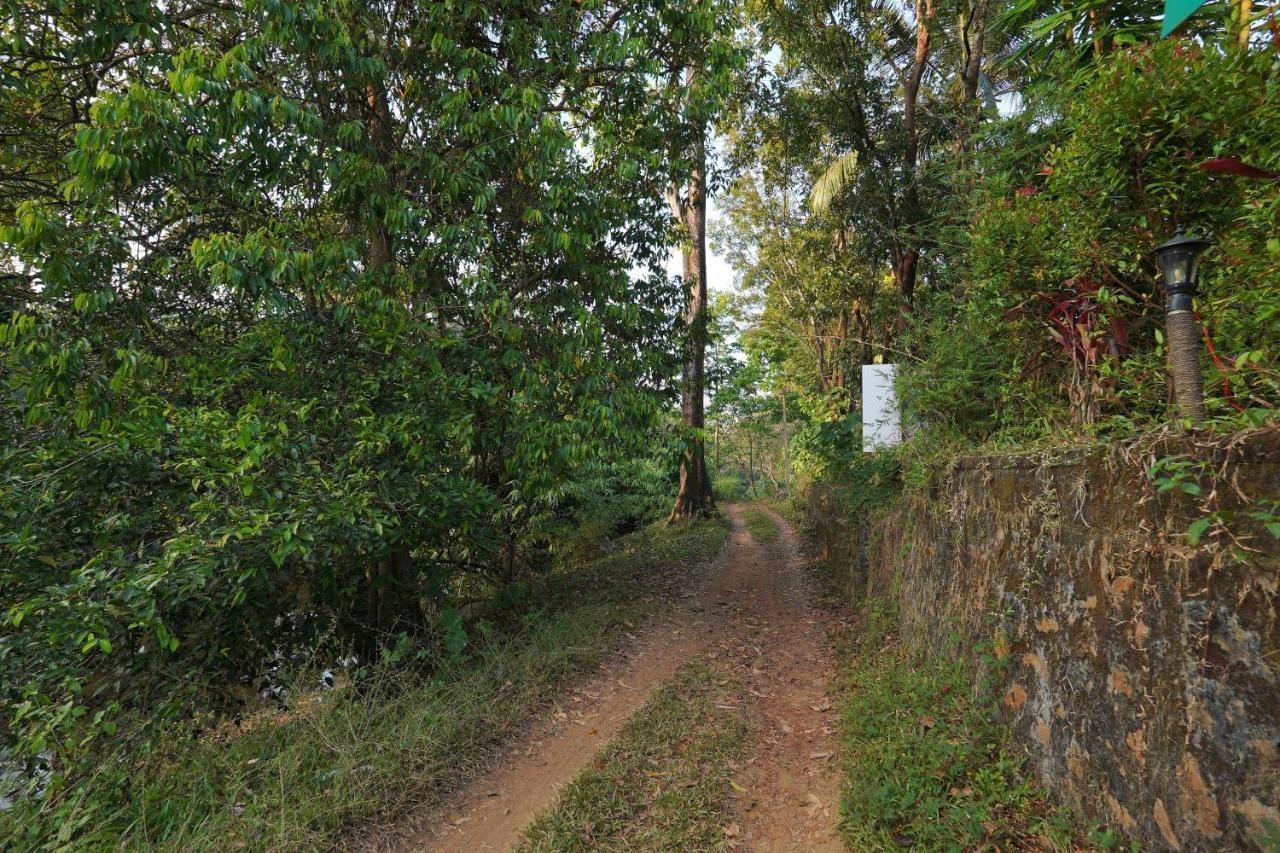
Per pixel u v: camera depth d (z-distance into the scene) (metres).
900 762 3.53
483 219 6.25
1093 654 2.78
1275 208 2.46
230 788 3.61
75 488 4.43
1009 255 3.93
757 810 3.56
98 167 4.29
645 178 8.42
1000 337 4.86
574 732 4.65
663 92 7.43
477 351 6.30
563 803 3.58
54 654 3.75
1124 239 3.40
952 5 9.57
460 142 6.45
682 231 9.50
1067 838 2.68
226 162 5.33
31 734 3.36
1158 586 2.39
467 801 3.79
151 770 3.87
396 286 6.06
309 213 6.11
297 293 5.95
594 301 7.39
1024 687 3.39
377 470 5.38
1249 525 1.98
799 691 5.33
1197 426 2.32
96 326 4.94
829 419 11.59
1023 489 3.64
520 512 8.57
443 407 5.89
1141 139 3.11
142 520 4.62
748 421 32.53
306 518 4.42
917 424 6.52
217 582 4.28
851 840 3.10
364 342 5.86
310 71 5.63
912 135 10.07
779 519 20.20
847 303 13.44
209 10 5.59
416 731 4.21
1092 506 2.90
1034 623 3.35
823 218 12.79
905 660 5.08
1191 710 2.17
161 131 4.41
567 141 6.07
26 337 4.17
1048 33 5.11
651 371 7.91
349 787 3.62
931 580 5.14
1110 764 2.60
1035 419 4.22
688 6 6.99
